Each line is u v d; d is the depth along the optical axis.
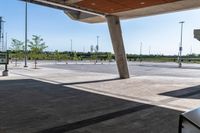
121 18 21.25
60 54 68.50
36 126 6.29
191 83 16.66
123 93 12.03
